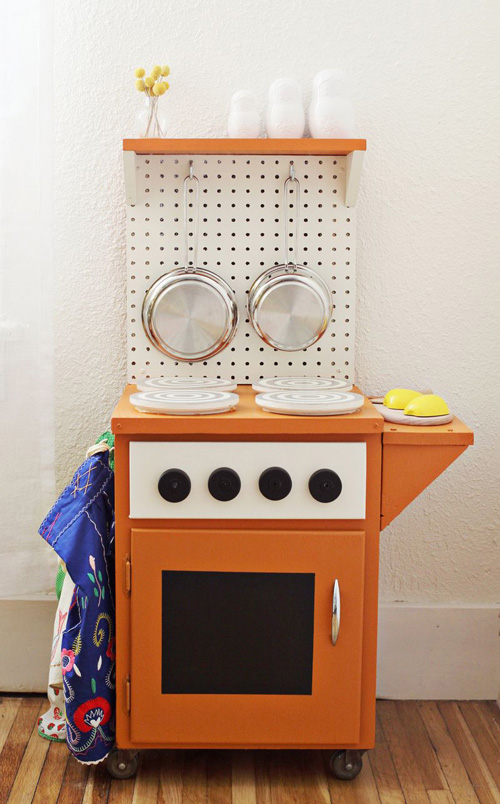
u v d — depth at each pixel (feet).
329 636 4.99
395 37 5.83
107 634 5.15
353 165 5.43
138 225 5.76
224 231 5.78
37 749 5.64
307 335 5.76
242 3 5.78
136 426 4.73
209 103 5.87
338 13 5.80
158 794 5.14
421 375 6.19
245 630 4.99
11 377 5.86
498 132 5.93
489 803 5.08
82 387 6.18
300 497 4.87
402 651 6.40
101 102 5.88
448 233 6.03
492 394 6.23
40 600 6.24
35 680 6.37
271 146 5.21
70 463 6.27
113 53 5.83
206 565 4.91
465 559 6.42
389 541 6.39
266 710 5.08
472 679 6.44
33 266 5.78
